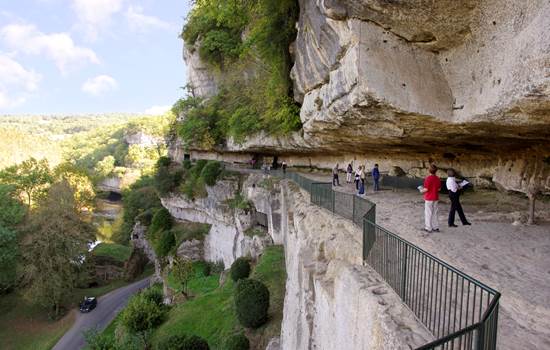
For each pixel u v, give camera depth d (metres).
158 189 50.19
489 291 3.75
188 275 30.31
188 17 51.97
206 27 47.84
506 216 10.90
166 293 32.09
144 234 53.53
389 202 15.02
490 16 6.71
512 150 13.05
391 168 21.80
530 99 5.84
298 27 15.49
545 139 9.64
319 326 9.44
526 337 4.57
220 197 38.81
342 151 25.34
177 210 48.19
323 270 10.35
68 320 33.59
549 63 5.15
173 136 67.31
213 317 21.83
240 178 38.19
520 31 5.90
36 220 36.34
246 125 33.66
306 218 14.15
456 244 8.23
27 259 34.50
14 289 38.62
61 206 38.78
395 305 5.67
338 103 10.88
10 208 37.47
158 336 22.22
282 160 41.66
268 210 29.50
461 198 14.67
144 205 64.75
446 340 3.44
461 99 8.19
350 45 9.16
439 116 8.61
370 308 5.93
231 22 31.47
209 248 40.31
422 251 5.18
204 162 45.66
